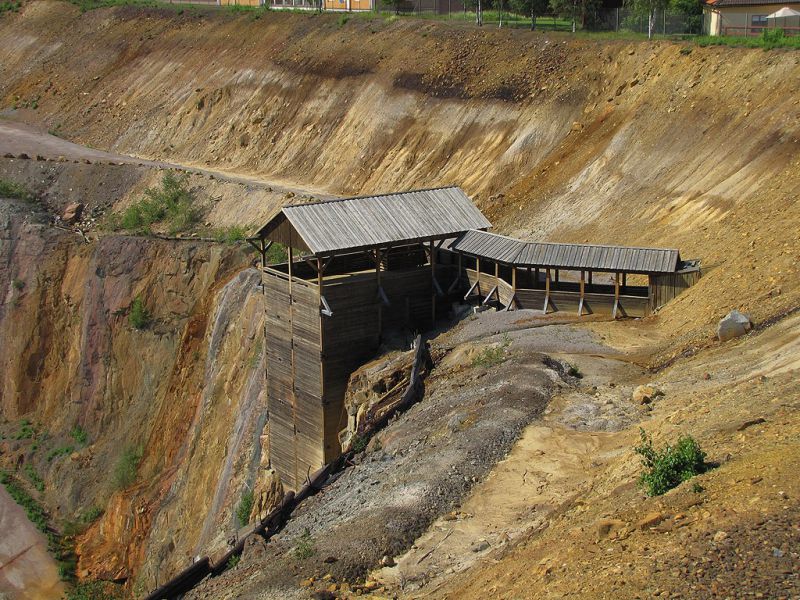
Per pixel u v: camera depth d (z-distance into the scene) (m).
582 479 21.34
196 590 21.95
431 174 55.41
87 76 89.50
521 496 21.31
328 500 24.92
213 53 80.69
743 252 32.88
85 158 73.50
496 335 32.59
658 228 40.28
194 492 43.06
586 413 24.91
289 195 58.06
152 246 54.00
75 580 44.53
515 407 25.56
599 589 14.33
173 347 50.91
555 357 29.56
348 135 63.03
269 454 38.03
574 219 44.66
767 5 57.59
